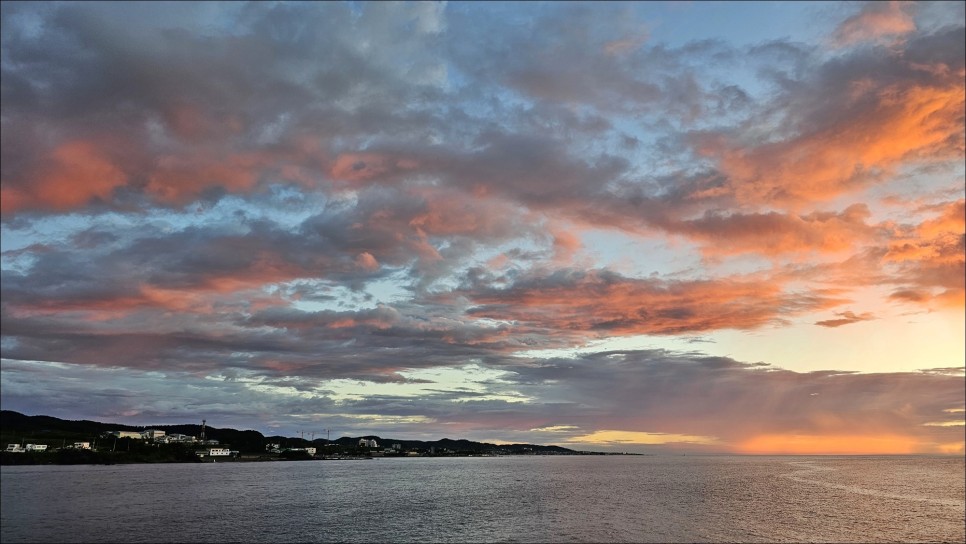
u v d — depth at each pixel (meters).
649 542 86.19
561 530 95.94
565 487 187.00
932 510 127.44
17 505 131.25
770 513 118.38
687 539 88.62
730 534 92.94
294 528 98.44
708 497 151.50
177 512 119.75
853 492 170.88
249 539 88.75
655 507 127.88
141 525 102.56
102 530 97.81
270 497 150.12
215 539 88.94
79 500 141.25
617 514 115.75
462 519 108.94
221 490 169.25
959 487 196.75
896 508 130.00
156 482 196.62
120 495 153.00
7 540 90.19
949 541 89.38
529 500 143.38
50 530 98.19
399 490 173.62
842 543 86.81
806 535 92.88
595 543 85.38
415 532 94.25
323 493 162.25
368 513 117.81
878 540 89.62
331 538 89.31
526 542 85.94
